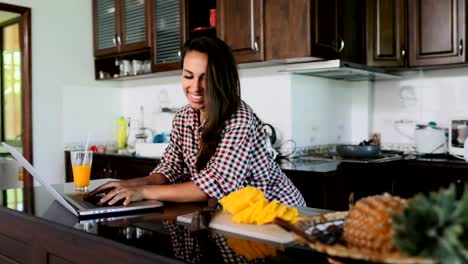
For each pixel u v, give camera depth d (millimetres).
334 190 2438
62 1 3830
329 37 2877
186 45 1445
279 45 2834
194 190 1420
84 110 4000
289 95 3127
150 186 1435
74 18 3916
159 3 3453
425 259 562
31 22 3631
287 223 788
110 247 992
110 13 3863
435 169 2857
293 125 3148
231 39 3020
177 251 888
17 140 4793
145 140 3992
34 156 3668
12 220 1390
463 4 2949
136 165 3369
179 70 3352
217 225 1061
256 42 2904
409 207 581
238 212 1103
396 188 3010
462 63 3002
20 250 1364
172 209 1331
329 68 2891
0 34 5039
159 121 3984
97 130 4102
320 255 843
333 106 3568
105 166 3631
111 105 4223
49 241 1218
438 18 3059
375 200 708
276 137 3186
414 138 3441
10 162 2947
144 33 3582
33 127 3660
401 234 557
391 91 3588
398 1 3201
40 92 3701
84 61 3994
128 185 1540
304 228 816
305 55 2725
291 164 2721
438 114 3361
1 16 4691
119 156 3504
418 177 2938
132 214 1260
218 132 1403
